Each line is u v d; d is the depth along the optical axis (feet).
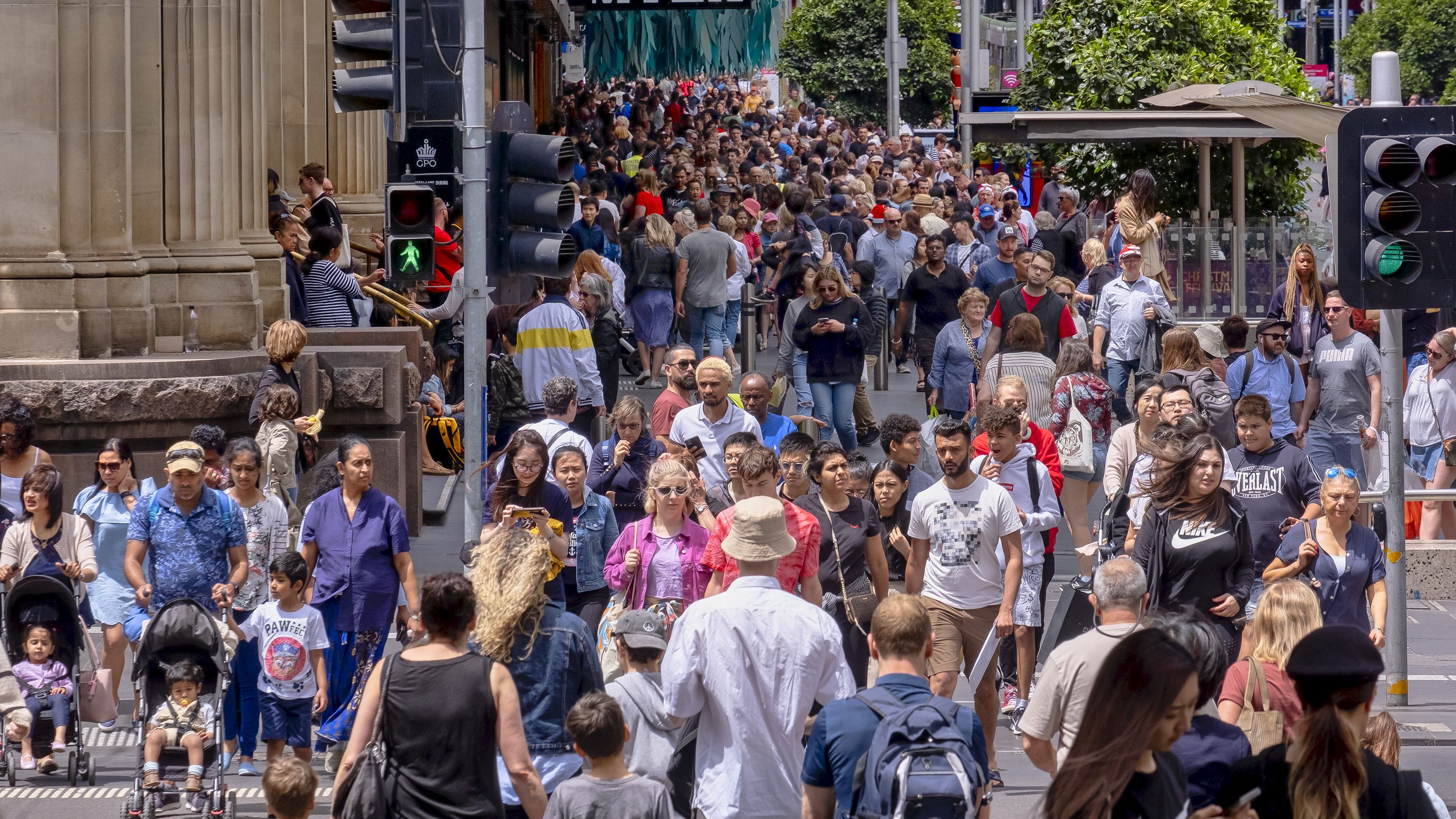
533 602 84.38
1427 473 170.30
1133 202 246.88
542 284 181.98
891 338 274.16
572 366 181.16
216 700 102.58
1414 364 191.93
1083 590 112.88
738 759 81.35
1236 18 337.72
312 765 110.42
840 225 297.94
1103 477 149.38
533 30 409.08
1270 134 262.26
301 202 233.35
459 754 74.95
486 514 117.91
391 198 110.01
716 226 268.21
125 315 165.68
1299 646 57.67
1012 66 627.05
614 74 482.28
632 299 245.04
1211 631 67.51
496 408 183.32
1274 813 56.59
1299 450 120.26
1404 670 122.93
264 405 144.77
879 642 73.72
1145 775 54.95
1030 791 106.11
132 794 107.14
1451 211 112.27
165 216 175.52
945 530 107.24
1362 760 56.70
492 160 114.21
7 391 156.87
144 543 113.91
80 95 163.43
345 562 112.06
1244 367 166.20
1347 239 113.50
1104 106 321.73
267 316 187.32
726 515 102.17
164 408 161.07
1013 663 124.16
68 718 112.06
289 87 238.89
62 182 164.04
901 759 66.13
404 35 110.63
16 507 125.90
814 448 111.14
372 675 76.95
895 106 517.55
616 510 126.93
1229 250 264.93
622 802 74.69
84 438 159.74
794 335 188.96
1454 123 112.37
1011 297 181.37
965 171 415.64
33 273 161.79
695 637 81.97
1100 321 202.59
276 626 108.17
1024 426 126.93
